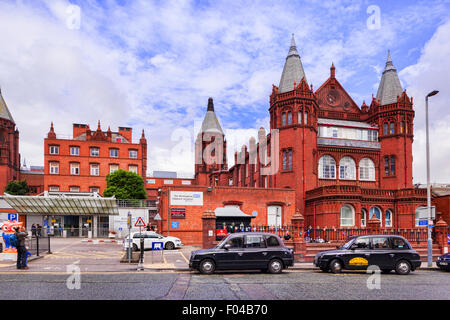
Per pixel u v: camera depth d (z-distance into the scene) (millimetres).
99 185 59500
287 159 39781
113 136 68062
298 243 21906
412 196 37031
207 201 33469
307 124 40000
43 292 11211
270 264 16469
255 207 34781
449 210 35844
